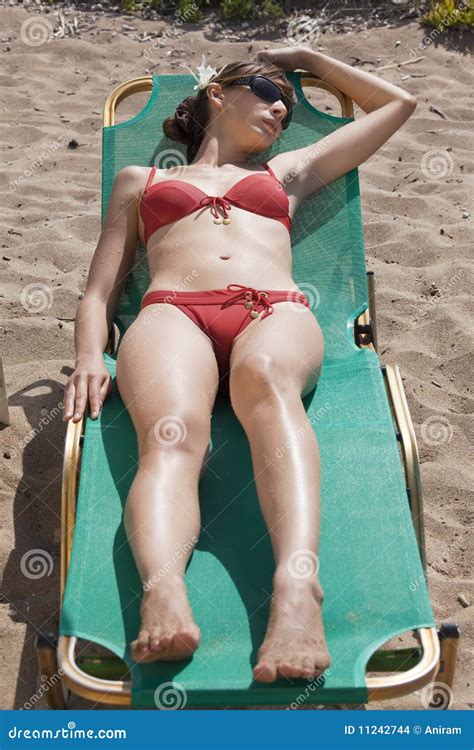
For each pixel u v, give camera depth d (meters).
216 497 2.96
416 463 2.98
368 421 3.18
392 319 4.66
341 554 2.76
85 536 2.81
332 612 2.62
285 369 3.01
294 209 3.97
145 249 3.94
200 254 3.51
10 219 5.50
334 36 8.02
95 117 6.82
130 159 4.23
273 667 2.37
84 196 5.79
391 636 2.56
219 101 4.02
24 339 4.49
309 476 2.72
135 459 3.06
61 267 5.09
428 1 8.31
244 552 2.79
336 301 3.83
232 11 8.31
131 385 3.07
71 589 2.66
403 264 5.12
